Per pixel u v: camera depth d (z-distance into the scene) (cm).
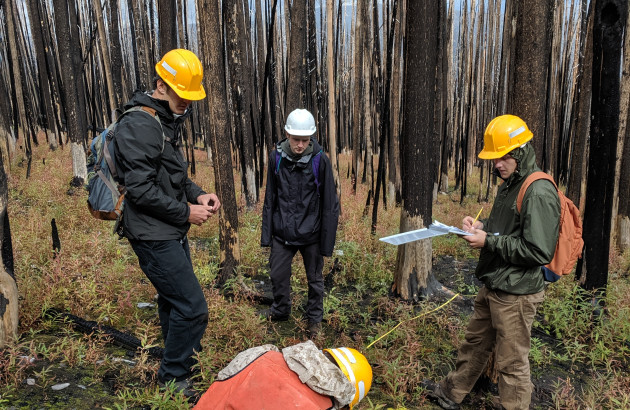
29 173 991
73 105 953
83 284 383
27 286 370
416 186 461
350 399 168
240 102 819
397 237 231
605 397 318
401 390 302
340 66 1423
